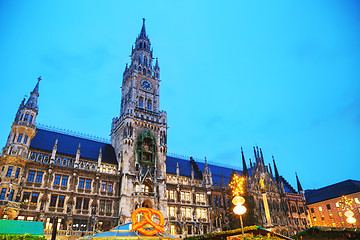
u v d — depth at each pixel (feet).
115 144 246.47
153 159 231.50
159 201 215.92
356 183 311.27
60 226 173.47
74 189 189.37
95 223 182.91
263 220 268.62
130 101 251.80
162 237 95.35
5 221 122.42
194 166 291.38
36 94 204.64
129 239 88.89
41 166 184.75
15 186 166.50
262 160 317.01
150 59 300.20
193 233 226.79
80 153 215.10
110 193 203.72
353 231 67.21
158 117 259.60
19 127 183.01
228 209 249.55
